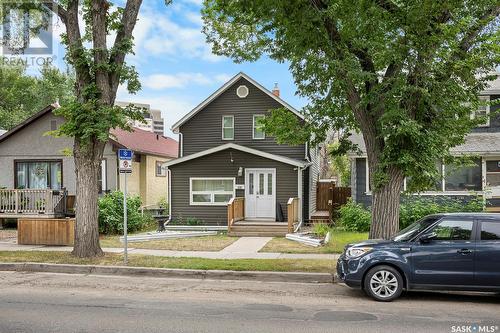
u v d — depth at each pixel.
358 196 21.16
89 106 12.05
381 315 7.29
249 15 12.43
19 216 20.44
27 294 8.76
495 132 21.34
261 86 23.28
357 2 10.31
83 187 12.69
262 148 23.47
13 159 24.61
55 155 24.19
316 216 22.66
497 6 10.77
